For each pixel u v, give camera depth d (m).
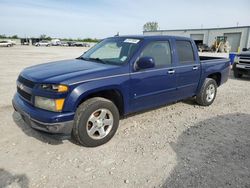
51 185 2.72
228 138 4.12
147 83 4.22
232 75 12.35
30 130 4.12
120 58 4.15
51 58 19.47
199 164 3.26
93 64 4.06
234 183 2.85
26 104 3.52
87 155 3.40
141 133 4.21
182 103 6.20
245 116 5.32
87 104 3.45
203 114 5.37
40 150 3.49
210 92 6.00
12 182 2.75
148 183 2.81
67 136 3.73
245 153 3.60
